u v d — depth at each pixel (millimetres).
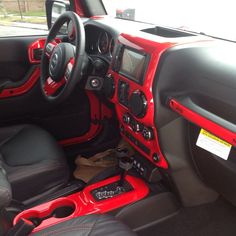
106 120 1920
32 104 1879
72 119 1908
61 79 1425
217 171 1210
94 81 1521
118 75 1252
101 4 1909
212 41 1142
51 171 1340
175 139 1187
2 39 1772
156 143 1192
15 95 1834
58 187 1371
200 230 1492
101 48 1591
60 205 1284
